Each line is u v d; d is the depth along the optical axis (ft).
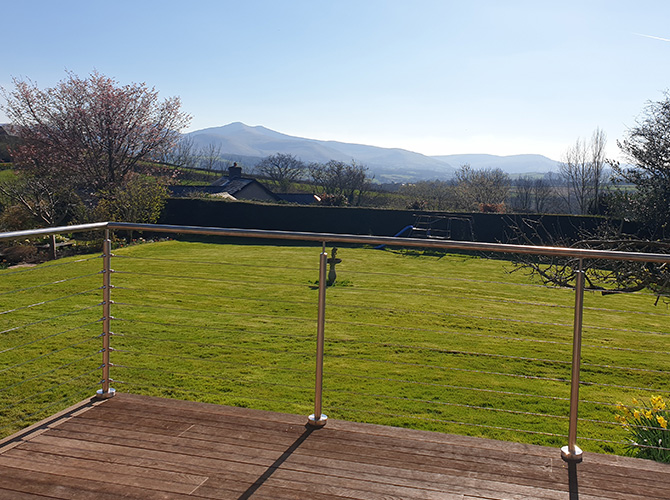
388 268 53.72
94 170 83.20
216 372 20.67
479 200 99.91
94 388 18.31
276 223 76.79
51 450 8.95
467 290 41.75
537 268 21.54
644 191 50.67
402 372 21.71
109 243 11.19
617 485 8.16
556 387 20.94
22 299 32.81
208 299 33.86
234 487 7.89
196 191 103.45
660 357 25.62
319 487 7.93
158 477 8.13
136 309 30.53
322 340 10.11
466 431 16.39
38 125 82.99
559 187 104.42
